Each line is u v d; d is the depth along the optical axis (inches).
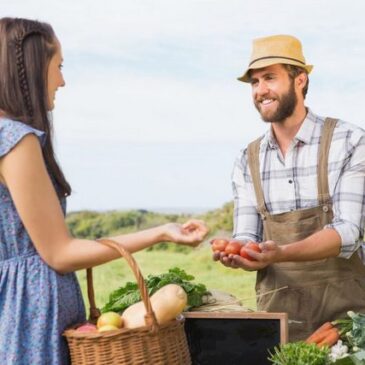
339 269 173.9
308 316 175.3
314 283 174.7
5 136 120.3
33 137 121.0
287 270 176.6
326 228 169.2
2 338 121.4
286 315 144.6
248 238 182.4
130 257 118.8
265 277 179.6
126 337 118.2
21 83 124.8
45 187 121.5
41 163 121.7
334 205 175.2
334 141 176.2
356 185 174.1
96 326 124.1
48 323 121.5
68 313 124.1
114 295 158.9
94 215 707.4
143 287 118.3
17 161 119.8
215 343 147.3
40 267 122.8
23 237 123.1
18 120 124.0
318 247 164.2
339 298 173.8
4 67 124.6
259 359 145.4
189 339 148.2
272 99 176.7
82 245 122.0
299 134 177.6
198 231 123.6
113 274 471.5
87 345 118.4
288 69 176.2
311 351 135.2
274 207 180.7
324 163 175.9
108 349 118.2
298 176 178.1
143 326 118.7
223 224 637.9
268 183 181.3
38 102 125.6
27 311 121.4
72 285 126.3
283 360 135.3
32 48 125.3
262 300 180.2
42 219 120.8
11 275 122.3
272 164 181.5
